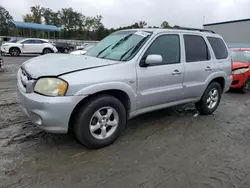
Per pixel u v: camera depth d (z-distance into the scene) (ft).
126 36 13.34
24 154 10.09
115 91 11.07
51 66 10.32
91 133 10.41
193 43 14.55
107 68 10.50
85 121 10.11
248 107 19.43
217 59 16.06
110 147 11.10
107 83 10.19
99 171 9.18
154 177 8.98
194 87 14.46
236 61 27.02
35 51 66.44
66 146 10.95
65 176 8.75
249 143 12.32
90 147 10.63
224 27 70.13
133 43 12.40
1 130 12.34
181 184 8.63
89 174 8.95
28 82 9.84
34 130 12.46
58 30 104.68
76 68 10.04
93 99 10.24
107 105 10.62
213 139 12.62
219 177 9.14
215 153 11.07
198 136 12.90
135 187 8.35
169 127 13.96
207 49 15.43
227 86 17.30
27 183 8.23
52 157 9.97
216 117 16.29
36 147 10.74
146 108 12.43
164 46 12.87
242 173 9.49
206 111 16.20
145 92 11.89
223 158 10.63
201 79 14.88
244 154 11.10
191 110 17.42
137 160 10.11
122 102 11.64
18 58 59.06
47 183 8.30
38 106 9.31
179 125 14.35
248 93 25.52
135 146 11.35
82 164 9.58
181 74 13.44
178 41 13.65
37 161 9.61
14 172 8.79
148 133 12.92
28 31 132.98
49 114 9.28
